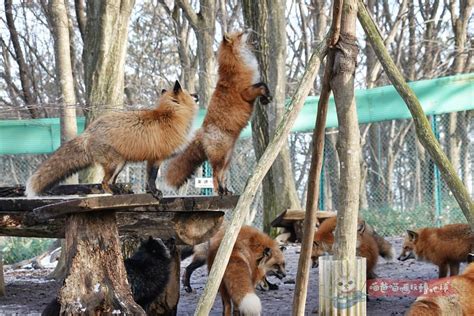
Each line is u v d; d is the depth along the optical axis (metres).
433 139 4.76
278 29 11.67
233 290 6.04
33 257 13.80
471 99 12.41
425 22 23.39
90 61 10.30
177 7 22.09
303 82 4.75
